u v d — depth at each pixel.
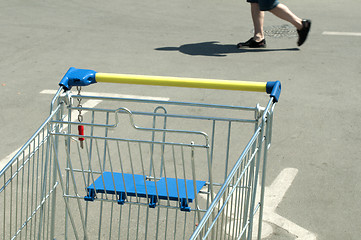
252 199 3.27
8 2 14.94
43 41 10.98
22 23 12.53
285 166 5.62
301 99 7.64
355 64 9.40
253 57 9.84
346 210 4.80
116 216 4.68
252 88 3.35
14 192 4.98
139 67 9.19
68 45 10.69
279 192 5.09
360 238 4.39
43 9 14.11
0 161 5.74
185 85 3.43
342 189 5.16
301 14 13.59
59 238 4.37
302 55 9.95
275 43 10.84
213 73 8.87
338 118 6.97
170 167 5.61
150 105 7.42
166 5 14.78
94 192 3.45
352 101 7.59
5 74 8.85
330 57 9.82
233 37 11.41
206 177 5.40
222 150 6.02
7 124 6.79
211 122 6.82
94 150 6.01
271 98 3.24
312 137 6.37
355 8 14.36
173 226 4.52
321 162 5.73
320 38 11.20
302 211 4.78
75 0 15.36
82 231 4.48
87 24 12.53
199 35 11.59
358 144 6.19
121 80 3.48
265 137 3.28
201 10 14.16
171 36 11.49
